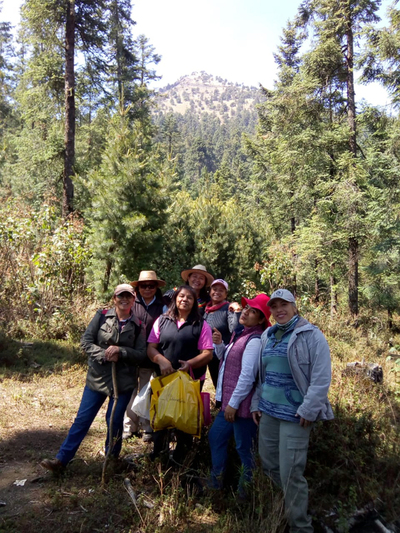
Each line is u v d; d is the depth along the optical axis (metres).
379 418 4.06
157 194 10.95
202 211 14.79
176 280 13.20
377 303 16.78
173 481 3.38
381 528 3.03
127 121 11.41
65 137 16.12
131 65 26.12
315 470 3.35
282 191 20.66
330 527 3.02
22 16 15.69
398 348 9.70
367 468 3.40
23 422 4.75
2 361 6.69
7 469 3.74
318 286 21.42
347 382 4.87
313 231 16.77
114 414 3.64
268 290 14.02
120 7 22.00
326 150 17.05
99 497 3.29
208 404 3.73
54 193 16.59
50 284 8.95
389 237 14.27
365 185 15.48
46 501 3.27
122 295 3.64
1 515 3.07
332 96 17.72
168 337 3.80
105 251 10.30
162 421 3.44
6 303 8.53
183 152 120.25
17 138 19.84
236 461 3.75
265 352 3.22
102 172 11.18
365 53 14.69
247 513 3.05
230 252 14.41
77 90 17.48
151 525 2.99
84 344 3.65
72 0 15.43
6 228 8.72
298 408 2.90
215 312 4.73
